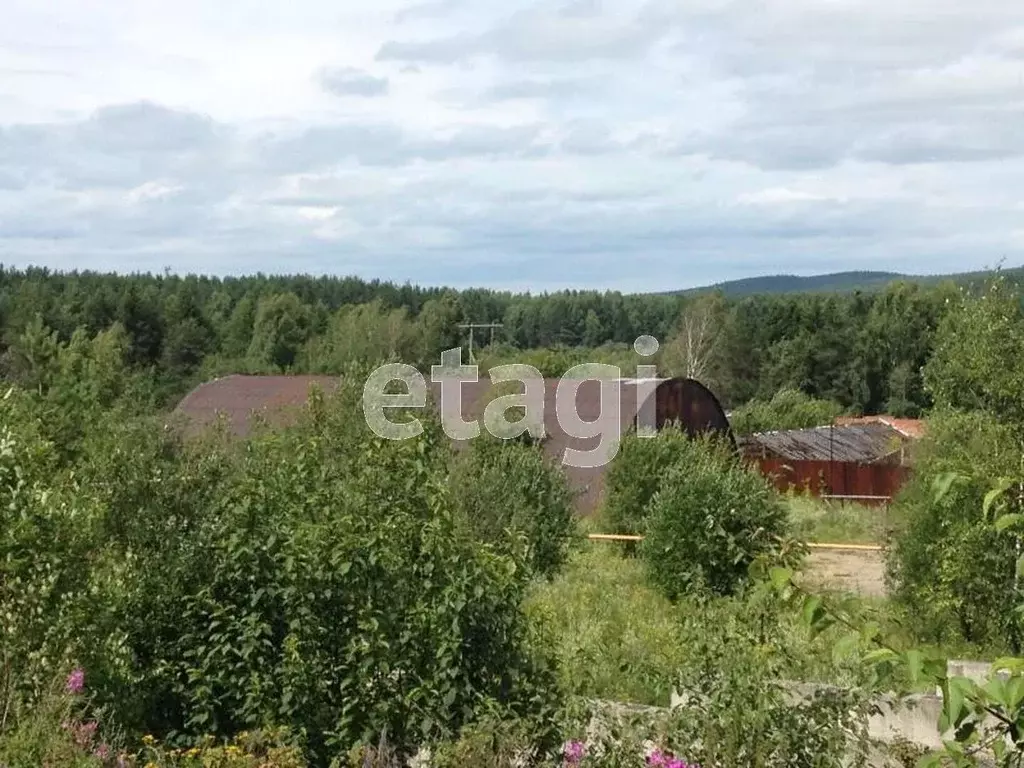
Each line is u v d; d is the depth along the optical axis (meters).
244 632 8.23
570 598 17.05
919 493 16.38
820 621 4.42
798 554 8.45
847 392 79.88
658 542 19.06
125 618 8.71
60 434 13.98
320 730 8.03
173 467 10.96
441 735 7.47
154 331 74.56
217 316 86.88
